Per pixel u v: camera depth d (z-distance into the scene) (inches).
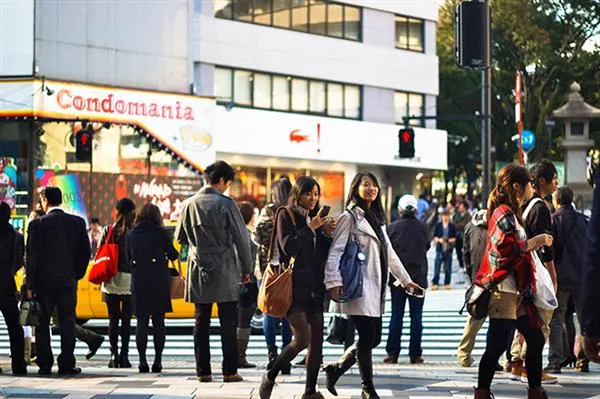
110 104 2070.6
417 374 797.9
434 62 3238.2
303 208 632.4
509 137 3855.8
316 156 2832.2
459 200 2694.4
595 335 314.5
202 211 720.3
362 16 3038.9
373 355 973.8
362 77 3029.0
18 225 1852.9
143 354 820.0
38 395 671.1
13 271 813.9
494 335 586.9
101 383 736.3
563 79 3511.3
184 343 1091.9
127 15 2229.3
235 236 719.1
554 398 670.5
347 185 2967.5
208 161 2217.0
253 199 2709.2
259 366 866.8
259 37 2746.1
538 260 601.3
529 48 3484.3
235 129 2632.9
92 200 2053.4
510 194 592.4
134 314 819.4
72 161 2033.7
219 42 2650.1
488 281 581.3
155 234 815.7
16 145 2014.0
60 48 2108.8
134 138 2130.9
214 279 720.3
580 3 3420.3
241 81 2711.6
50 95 1989.4
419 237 881.5
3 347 1083.9
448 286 1802.4
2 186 2007.9
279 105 2805.1
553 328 806.5
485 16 1142.3
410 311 894.4
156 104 2142.0
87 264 811.4
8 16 2059.5
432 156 3159.5
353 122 2942.9
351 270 613.9
